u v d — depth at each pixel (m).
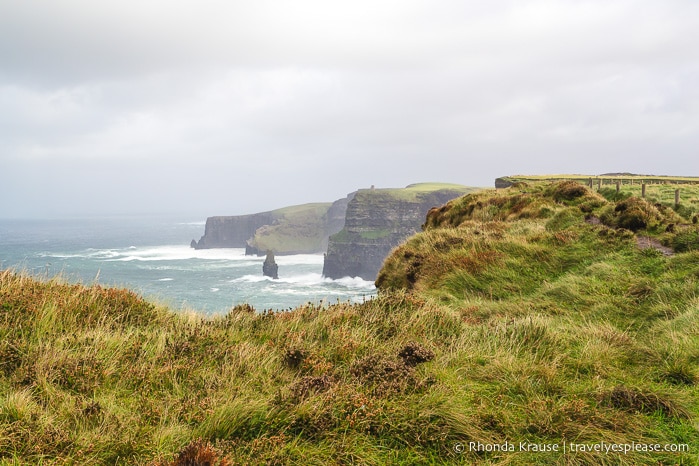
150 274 166.00
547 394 5.25
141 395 4.72
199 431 4.03
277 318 7.78
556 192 24.91
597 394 5.16
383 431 4.23
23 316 6.16
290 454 3.79
